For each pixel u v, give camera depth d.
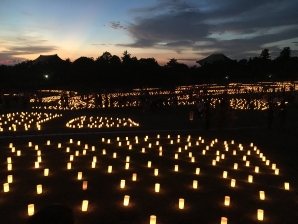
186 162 12.45
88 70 87.25
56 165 11.39
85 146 14.34
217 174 10.85
